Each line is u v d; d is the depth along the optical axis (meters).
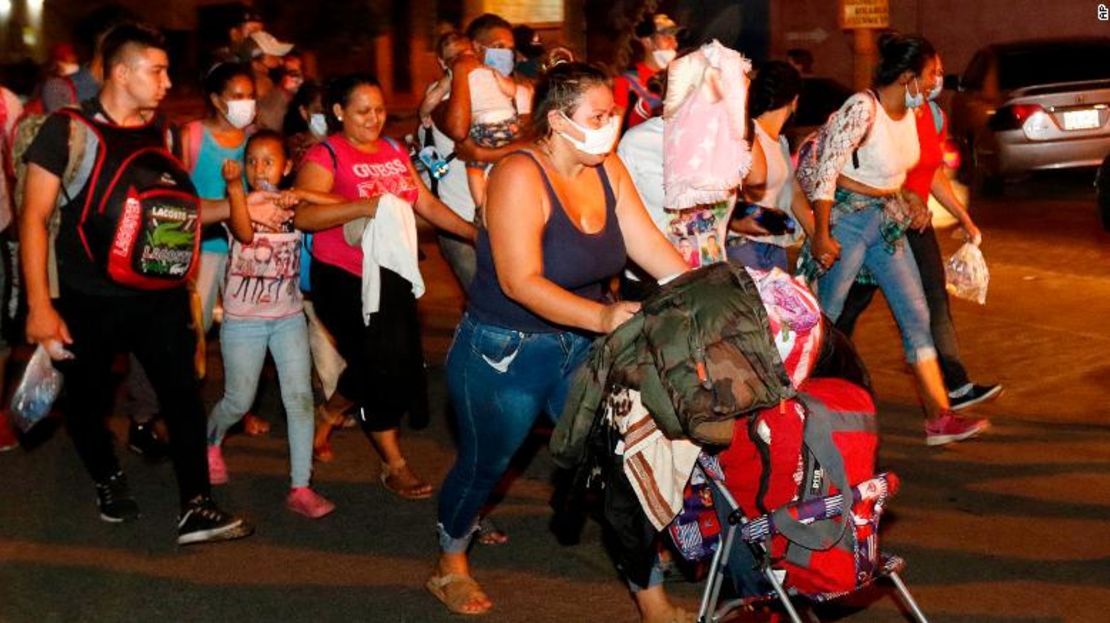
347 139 6.09
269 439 7.65
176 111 16.17
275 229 6.10
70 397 6.04
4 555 5.94
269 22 16.75
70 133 5.36
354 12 17.16
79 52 8.05
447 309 10.94
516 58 9.31
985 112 16.25
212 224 6.10
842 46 23.53
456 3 19.36
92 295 5.61
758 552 3.98
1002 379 8.40
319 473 7.03
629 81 7.95
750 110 6.11
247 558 5.91
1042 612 5.19
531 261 4.43
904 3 23.89
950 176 14.73
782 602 3.97
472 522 5.20
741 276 4.06
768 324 4.04
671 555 5.07
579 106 4.40
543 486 6.77
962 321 9.88
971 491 6.49
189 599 5.49
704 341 3.96
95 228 5.46
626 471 4.29
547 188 4.47
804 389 4.16
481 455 4.92
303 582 5.65
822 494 3.98
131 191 5.44
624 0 16.58
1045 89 15.85
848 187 6.86
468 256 7.27
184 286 5.79
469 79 6.93
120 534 6.19
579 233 4.53
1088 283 11.02
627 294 5.96
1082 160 15.82
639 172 5.53
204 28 16.59
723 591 4.75
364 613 5.34
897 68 6.69
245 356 6.34
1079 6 22.08
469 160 7.01
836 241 6.89
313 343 7.00
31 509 6.51
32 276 5.38
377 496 6.68
